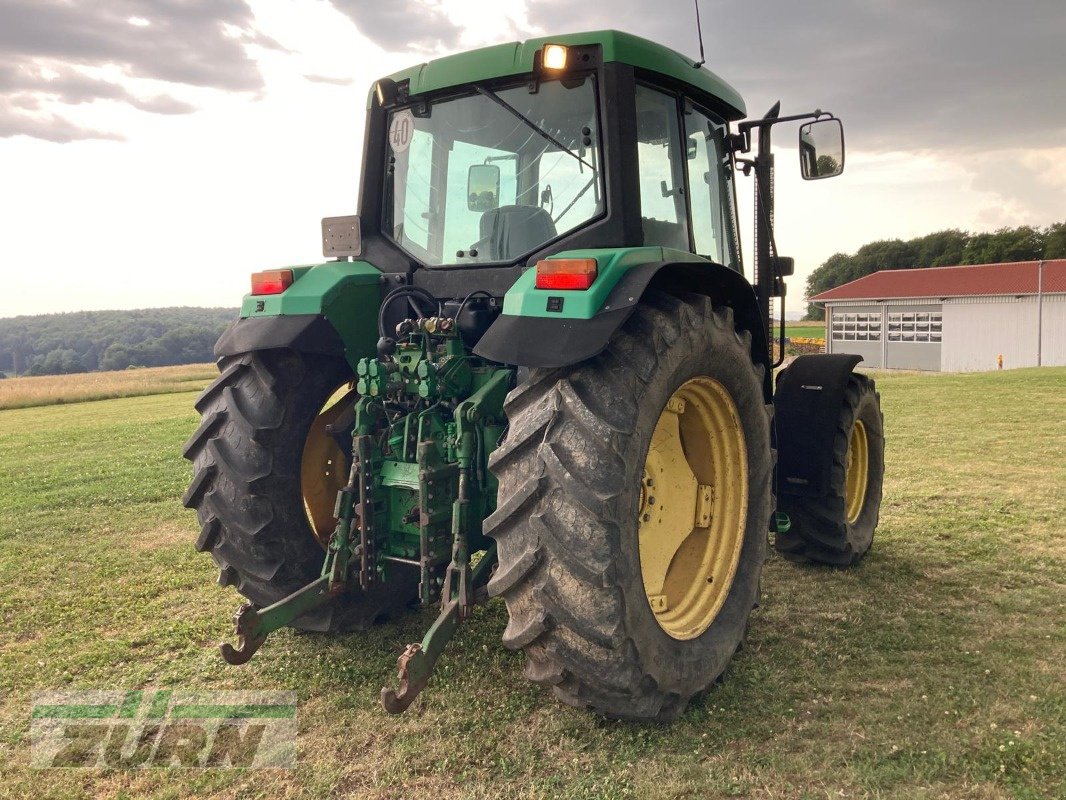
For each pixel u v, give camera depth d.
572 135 3.26
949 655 3.43
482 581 3.23
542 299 2.70
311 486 3.58
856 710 2.96
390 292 3.61
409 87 3.61
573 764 2.63
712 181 4.11
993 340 38.50
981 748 2.64
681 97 3.65
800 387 4.50
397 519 3.28
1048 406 12.88
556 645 2.59
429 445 3.04
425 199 3.65
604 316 2.61
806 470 4.43
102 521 6.58
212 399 3.55
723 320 3.20
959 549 5.01
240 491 3.37
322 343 3.39
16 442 13.23
